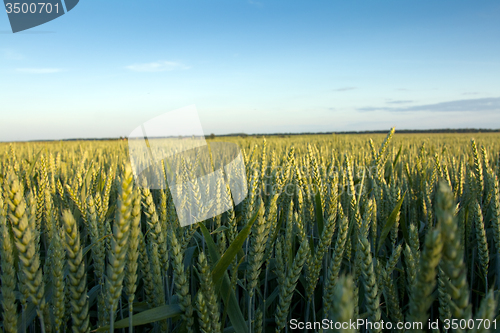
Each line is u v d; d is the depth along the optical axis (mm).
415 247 1701
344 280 600
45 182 2586
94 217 1755
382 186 3203
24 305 1182
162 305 1418
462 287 638
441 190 647
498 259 2521
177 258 1324
